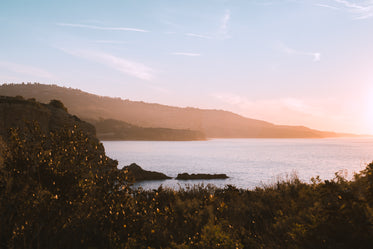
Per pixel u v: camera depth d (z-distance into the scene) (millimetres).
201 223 5336
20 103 47156
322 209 3826
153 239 4621
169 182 45250
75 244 4113
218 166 84125
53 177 4348
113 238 4348
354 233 3266
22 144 4488
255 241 4676
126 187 4922
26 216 3936
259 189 9859
